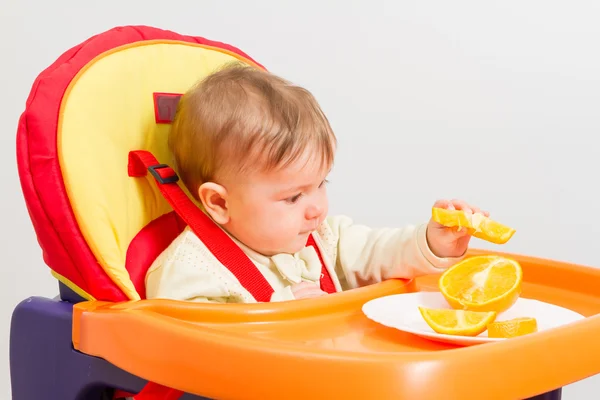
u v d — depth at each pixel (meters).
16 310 1.03
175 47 1.19
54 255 1.00
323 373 0.70
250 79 1.11
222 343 0.75
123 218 1.04
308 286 1.14
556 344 0.75
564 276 1.09
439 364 0.69
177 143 1.12
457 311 0.90
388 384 0.68
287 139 1.05
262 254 1.12
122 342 0.85
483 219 1.02
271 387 0.72
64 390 0.97
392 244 1.19
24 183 0.98
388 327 0.94
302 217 1.09
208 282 1.03
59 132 0.99
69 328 0.97
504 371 0.72
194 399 0.87
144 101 1.12
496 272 0.98
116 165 1.05
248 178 1.06
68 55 1.08
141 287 1.06
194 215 1.08
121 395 1.01
